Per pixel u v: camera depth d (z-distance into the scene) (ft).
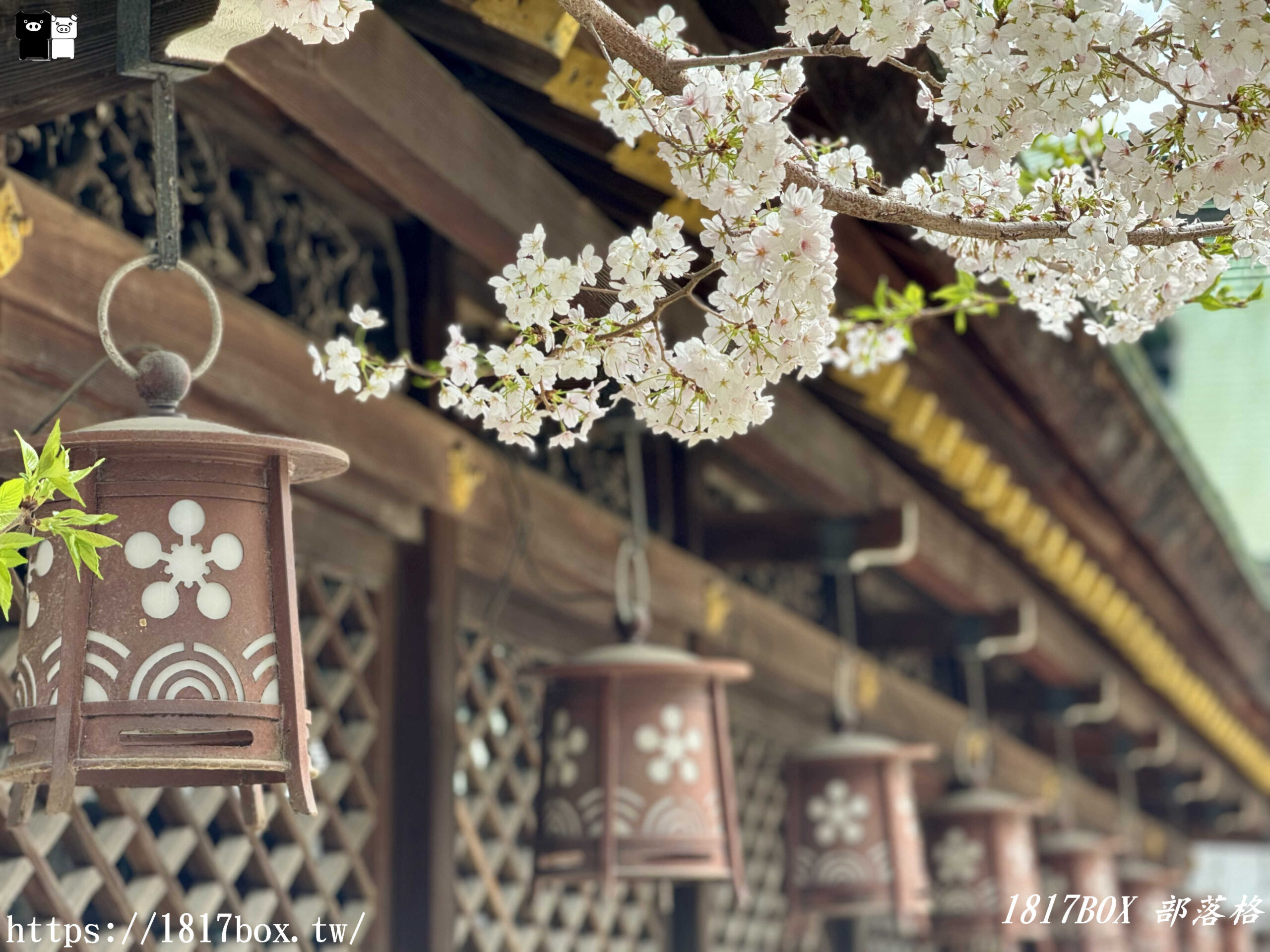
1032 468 15.93
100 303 5.60
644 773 10.61
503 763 13.61
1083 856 23.00
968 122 4.72
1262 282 6.26
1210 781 33.99
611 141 9.07
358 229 11.12
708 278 10.23
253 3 5.24
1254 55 4.43
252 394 8.98
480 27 8.10
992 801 18.49
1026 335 12.82
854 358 7.65
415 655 11.42
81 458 5.32
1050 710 24.25
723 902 17.90
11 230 7.18
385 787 11.28
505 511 11.91
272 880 10.08
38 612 5.32
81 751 5.05
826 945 20.13
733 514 16.29
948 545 17.62
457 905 12.35
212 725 5.16
